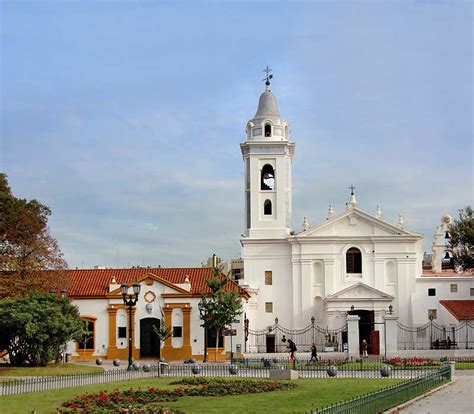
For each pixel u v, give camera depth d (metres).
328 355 77.31
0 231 74.75
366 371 54.91
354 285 88.62
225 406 33.44
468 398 36.28
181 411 31.34
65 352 76.50
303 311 91.12
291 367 56.66
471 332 84.62
